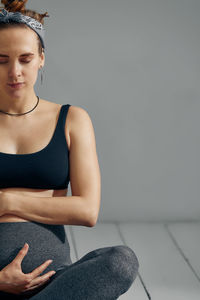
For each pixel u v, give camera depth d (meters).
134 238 3.92
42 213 1.81
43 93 4.07
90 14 4.02
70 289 1.60
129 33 4.06
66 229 4.10
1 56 1.79
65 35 4.02
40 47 1.88
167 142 4.22
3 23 1.79
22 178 1.84
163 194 4.30
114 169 4.23
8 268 1.71
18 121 1.91
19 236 1.78
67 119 1.95
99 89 4.11
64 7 3.99
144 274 3.22
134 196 4.28
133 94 4.13
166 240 3.88
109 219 4.30
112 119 4.16
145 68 4.11
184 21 4.08
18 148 1.88
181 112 4.18
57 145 1.89
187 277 3.19
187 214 4.32
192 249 3.69
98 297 1.59
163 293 2.95
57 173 1.87
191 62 4.12
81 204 1.86
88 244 3.76
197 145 4.24
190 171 4.28
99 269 1.60
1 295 1.76
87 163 1.92
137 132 4.19
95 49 4.05
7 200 1.80
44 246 1.80
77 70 4.07
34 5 3.96
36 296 1.62
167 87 4.14
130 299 2.86
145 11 4.05
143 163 4.24
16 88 1.82
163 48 4.09
